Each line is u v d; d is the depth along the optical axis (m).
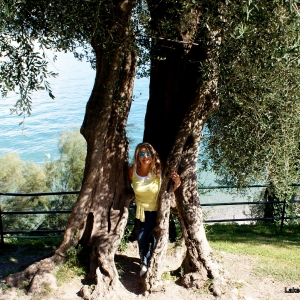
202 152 6.08
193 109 4.69
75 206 4.88
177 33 4.74
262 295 4.60
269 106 4.55
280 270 5.30
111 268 4.53
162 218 4.54
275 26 3.19
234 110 5.10
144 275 4.59
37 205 17.81
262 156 5.06
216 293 4.45
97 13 3.43
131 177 4.73
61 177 18.44
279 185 5.04
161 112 5.38
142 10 4.40
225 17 3.42
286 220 8.41
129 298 4.40
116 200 5.09
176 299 4.39
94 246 4.76
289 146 4.73
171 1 3.91
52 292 4.41
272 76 3.99
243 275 5.13
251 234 7.59
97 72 4.50
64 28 3.62
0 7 3.14
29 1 3.56
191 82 5.12
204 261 4.64
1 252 5.86
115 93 4.89
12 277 4.61
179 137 4.68
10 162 18.42
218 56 3.87
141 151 4.48
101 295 4.29
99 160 4.81
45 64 4.03
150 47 4.98
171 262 5.21
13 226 17.62
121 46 4.11
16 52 4.00
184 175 4.85
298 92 4.26
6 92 4.12
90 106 4.64
